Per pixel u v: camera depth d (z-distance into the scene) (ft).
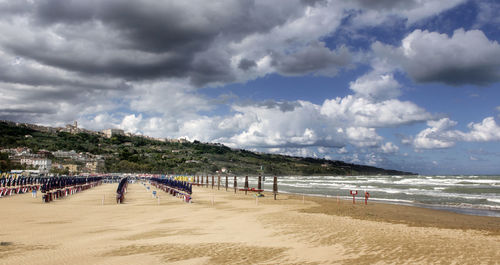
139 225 75.72
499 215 98.84
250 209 109.09
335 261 39.42
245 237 57.31
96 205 125.90
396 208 115.75
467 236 57.41
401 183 381.40
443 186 294.46
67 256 44.34
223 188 296.92
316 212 98.99
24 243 54.39
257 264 38.73
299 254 43.50
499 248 46.03
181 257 42.91
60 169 648.79
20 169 518.78
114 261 41.32
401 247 46.75
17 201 141.90
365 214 95.66
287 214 92.48
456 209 116.37
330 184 376.48
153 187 276.21
